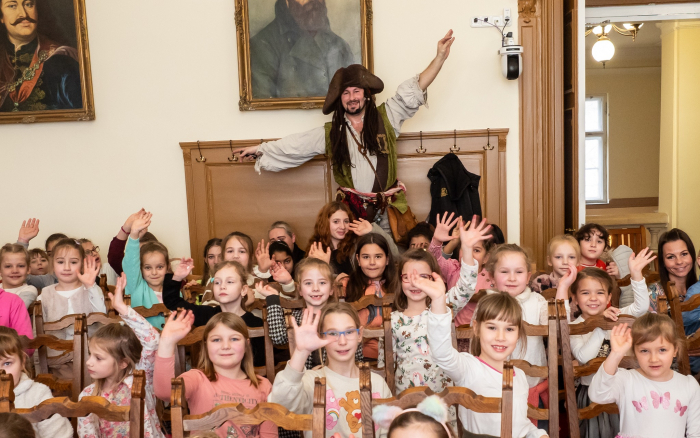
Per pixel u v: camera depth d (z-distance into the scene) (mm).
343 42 4652
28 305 3436
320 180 4789
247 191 4816
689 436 2305
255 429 2189
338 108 4336
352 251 3982
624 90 9508
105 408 1831
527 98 4715
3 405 1815
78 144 4809
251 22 4652
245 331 2350
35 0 4648
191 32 4734
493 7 4672
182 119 4789
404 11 4691
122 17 4727
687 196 7012
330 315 2291
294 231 4828
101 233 4863
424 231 4141
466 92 4727
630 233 6906
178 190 4848
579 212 4664
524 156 4750
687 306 2855
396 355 2688
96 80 4762
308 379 2260
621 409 2346
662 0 5277
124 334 2367
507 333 2229
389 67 4723
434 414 1643
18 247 3549
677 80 6871
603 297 2887
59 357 2756
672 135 6980
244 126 4781
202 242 4852
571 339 2811
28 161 4812
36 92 4715
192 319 2244
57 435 2025
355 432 2205
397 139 4738
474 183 4605
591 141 9617
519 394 2203
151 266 3510
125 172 4828
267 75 4691
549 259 3574
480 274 3469
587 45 8242
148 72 4762
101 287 3555
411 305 2738
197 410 2258
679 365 2539
